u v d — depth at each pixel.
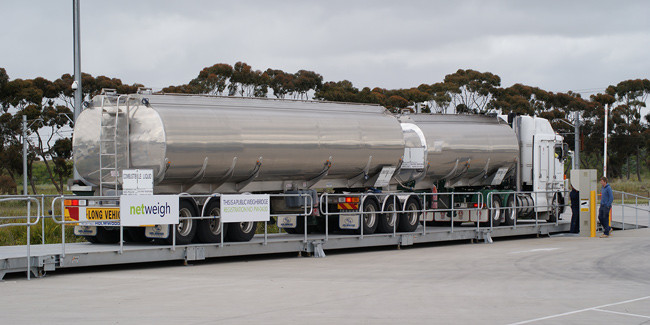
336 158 20.77
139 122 17.56
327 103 21.44
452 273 15.39
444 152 24.09
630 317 10.30
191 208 17.61
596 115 87.38
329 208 21.89
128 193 16.83
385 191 23.06
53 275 15.09
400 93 72.19
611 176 95.69
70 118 61.59
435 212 25.05
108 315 10.27
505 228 24.69
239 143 18.45
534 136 27.25
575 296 12.22
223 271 15.88
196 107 18.23
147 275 15.09
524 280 14.25
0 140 60.25
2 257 14.20
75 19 22.53
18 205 42.16
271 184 20.06
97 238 18.33
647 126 91.69
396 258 18.78
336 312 10.55
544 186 27.50
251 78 62.47
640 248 20.88
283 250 18.73
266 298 11.88
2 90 60.53
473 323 9.75
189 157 17.56
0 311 10.60
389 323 9.71
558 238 25.52
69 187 18.69
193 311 10.60
